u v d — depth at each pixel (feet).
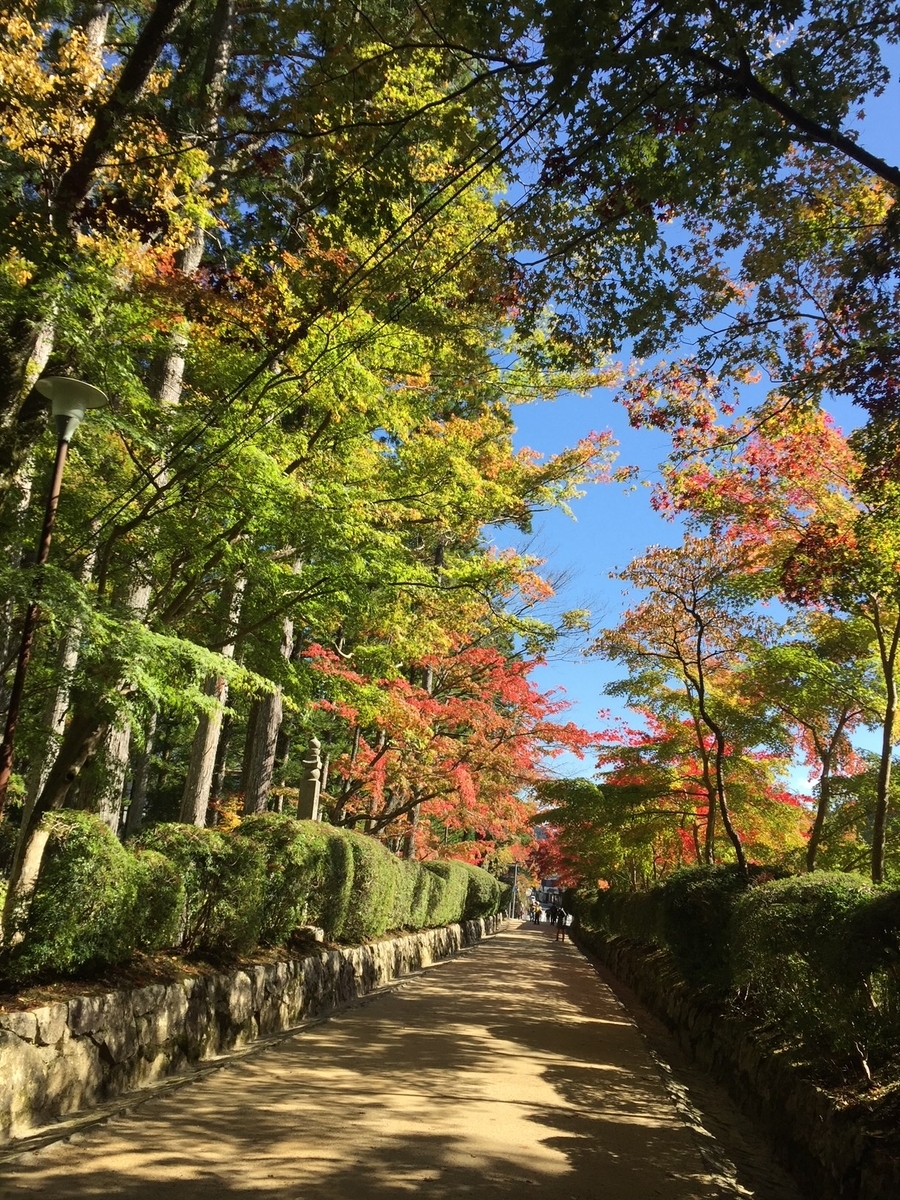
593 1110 20.81
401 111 20.02
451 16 16.75
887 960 16.21
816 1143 16.98
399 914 52.75
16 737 23.81
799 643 36.65
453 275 27.63
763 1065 22.29
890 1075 17.26
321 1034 28.37
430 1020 33.58
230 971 25.71
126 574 27.96
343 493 28.60
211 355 26.86
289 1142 15.76
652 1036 37.27
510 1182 14.42
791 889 21.63
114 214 22.54
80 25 32.73
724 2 14.32
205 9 37.19
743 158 16.96
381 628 39.24
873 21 14.74
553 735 60.44
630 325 21.30
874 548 26.22
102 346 21.49
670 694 45.27
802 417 25.44
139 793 76.84
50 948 17.70
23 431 22.43
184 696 22.02
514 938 110.32
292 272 25.68
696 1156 17.52
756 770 42.96
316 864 34.27
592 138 16.79
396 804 67.26
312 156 31.40
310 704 37.78
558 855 83.82
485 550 64.28
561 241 20.06
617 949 66.54
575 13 14.21
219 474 24.75
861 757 39.60
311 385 26.86
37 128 22.94
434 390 44.57
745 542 34.35
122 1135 15.57
